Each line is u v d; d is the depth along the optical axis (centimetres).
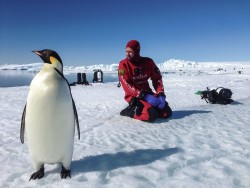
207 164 334
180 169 323
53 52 295
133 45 634
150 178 300
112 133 513
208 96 939
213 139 449
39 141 291
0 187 292
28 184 296
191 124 579
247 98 1117
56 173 320
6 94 1505
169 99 1150
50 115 283
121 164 342
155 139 458
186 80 2803
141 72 657
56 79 287
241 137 455
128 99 666
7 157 393
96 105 1016
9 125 661
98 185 285
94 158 367
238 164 326
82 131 549
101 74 2750
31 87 288
